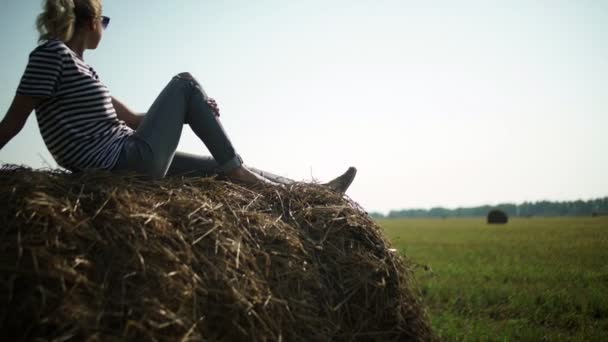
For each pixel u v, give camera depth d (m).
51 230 2.41
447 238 32.59
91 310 2.22
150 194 2.89
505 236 34.31
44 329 2.14
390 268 3.22
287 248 2.97
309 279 2.91
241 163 3.52
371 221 3.43
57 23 3.14
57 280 2.25
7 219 2.44
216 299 2.52
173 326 2.34
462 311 7.51
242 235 2.86
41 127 3.15
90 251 2.44
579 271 12.70
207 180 3.21
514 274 12.29
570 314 7.26
